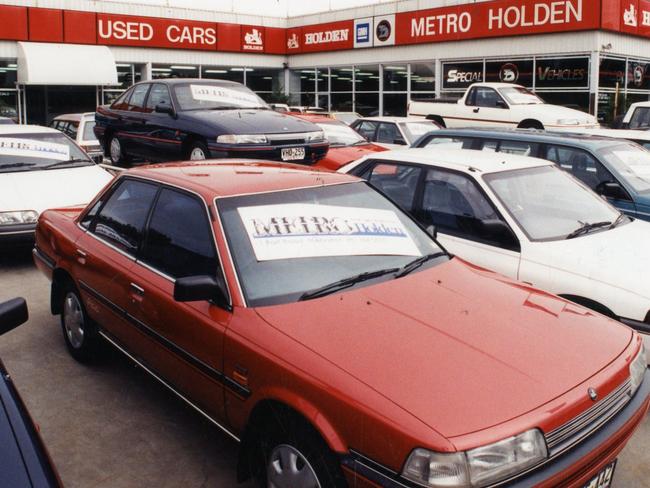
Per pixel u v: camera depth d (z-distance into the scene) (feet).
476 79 76.95
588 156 22.54
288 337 10.01
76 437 13.05
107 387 15.20
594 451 9.09
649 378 11.01
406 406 8.45
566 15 66.95
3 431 7.27
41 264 17.70
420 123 47.06
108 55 78.54
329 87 95.30
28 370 16.10
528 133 24.73
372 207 13.56
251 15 94.73
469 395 8.70
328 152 35.99
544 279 15.38
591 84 66.80
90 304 15.24
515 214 16.65
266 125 31.37
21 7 75.97
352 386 8.85
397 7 83.15
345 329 10.17
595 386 9.39
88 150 47.37
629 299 14.20
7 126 29.40
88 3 80.69
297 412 9.30
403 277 12.12
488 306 11.27
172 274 12.56
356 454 8.57
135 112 36.52
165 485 11.51
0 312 9.24
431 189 18.44
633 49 71.92
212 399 11.23
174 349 12.08
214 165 15.28
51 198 24.62
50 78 74.02
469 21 75.56
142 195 14.34
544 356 9.78
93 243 15.25
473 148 25.21
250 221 12.07
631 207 21.13
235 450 12.65
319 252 12.03
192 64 90.48
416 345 9.77
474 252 16.70
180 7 87.81
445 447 7.91
